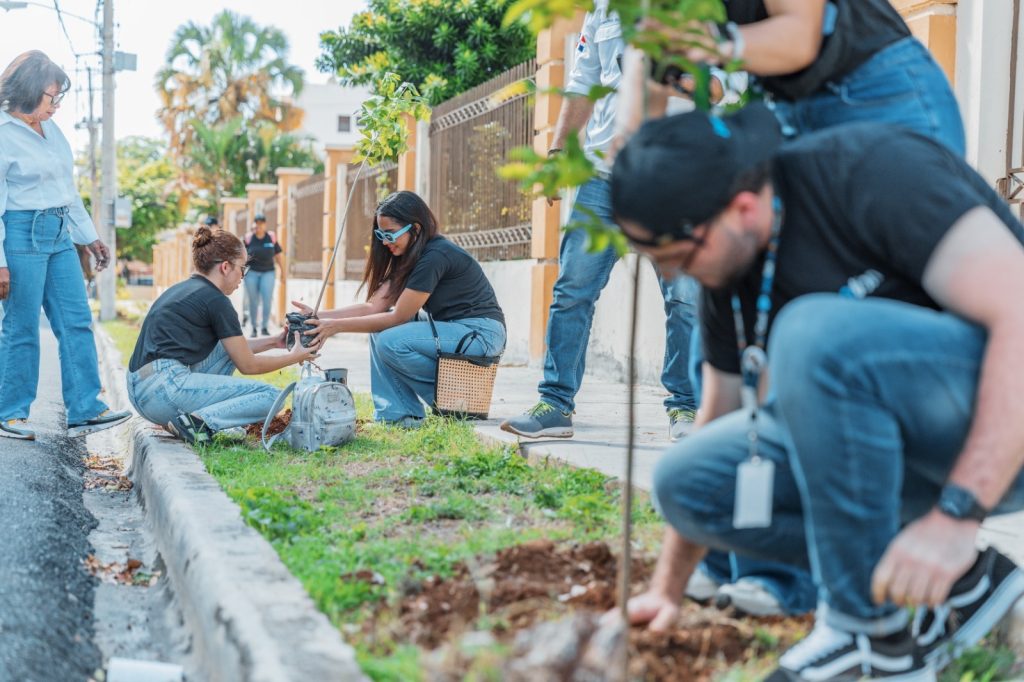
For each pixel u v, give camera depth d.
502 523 3.79
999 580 2.49
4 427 6.34
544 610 2.73
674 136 2.08
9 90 5.97
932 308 2.23
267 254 16.23
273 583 2.92
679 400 5.42
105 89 24.30
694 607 2.77
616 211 2.13
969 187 2.16
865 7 2.57
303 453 5.30
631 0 2.19
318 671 2.30
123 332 17.61
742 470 2.30
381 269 6.20
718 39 2.39
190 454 5.18
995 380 2.02
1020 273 2.04
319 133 60.72
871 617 2.20
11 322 6.21
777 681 2.26
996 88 5.51
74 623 3.31
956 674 2.42
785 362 2.14
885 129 2.24
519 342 10.78
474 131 11.95
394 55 19.80
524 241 10.73
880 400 2.10
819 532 2.18
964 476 2.05
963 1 5.60
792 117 2.72
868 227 2.16
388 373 6.12
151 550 4.30
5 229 6.03
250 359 5.63
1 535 4.05
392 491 4.37
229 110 42.25
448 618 2.69
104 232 24.47
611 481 4.29
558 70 9.67
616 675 2.04
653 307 8.61
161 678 2.86
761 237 2.20
